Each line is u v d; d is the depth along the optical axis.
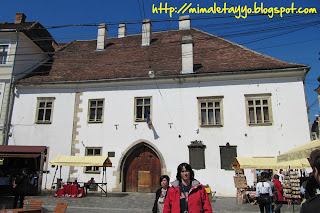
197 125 17.55
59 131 19.31
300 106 16.55
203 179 16.61
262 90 17.22
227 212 11.38
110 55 23.14
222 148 16.89
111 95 19.31
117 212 11.23
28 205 9.36
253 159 13.47
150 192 17.70
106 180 17.98
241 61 18.55
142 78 18.73
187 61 18.66
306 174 15.42
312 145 8.90
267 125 16.66
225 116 17.33
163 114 18.22
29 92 20.36
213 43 21.53
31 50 22.41
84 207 12.26
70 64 22.48
